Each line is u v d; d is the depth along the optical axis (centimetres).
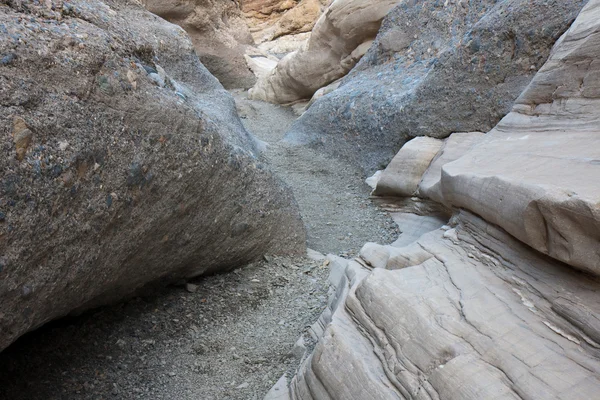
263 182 370
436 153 491
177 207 278
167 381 257
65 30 219
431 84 522
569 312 170
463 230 266
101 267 234
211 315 319
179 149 269
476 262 233
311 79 936
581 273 179
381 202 533
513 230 207
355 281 273
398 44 687
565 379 147
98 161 218
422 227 453
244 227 354
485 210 237
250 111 950
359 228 489
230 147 330
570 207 169
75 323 285
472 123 484
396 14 699
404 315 197
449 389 159
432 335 181
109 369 260
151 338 288
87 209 214
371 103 624
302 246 414
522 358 159
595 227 162
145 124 245
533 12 428
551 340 166
